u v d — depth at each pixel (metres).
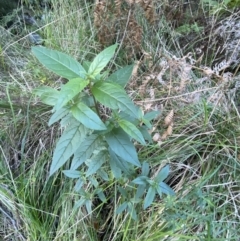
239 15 1.04
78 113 0.54
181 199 0.71
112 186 0.78
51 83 1.00
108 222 0.79
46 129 0.89
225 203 0.73
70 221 0.77
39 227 0.78
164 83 0.84
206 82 0.90
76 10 1.18
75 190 0.76
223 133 0.83
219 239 0.66
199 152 0.81
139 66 0.95
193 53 1.02
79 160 0.60
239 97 0.90
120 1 0.99
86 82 0.53
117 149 0.59
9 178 0.86
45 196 0.82
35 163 0.85
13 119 0.89
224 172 0.78
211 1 1.08
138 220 0.74
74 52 1.07
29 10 1.30
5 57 1.12
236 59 0.97
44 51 0.56
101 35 1.05
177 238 0.70
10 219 0.81
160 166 0.78
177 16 1.13
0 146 0.87
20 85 0.99
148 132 0.72
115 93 0.54
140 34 1.00
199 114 0.83
